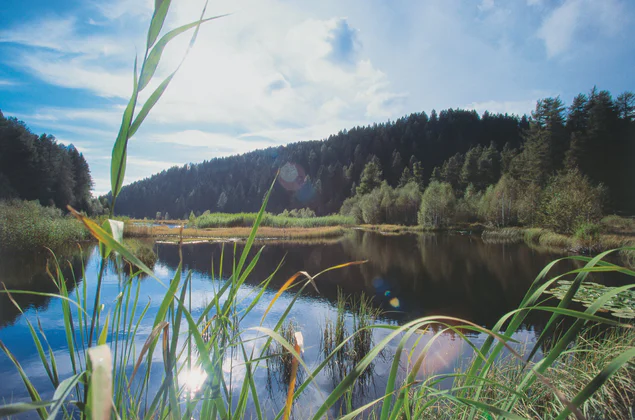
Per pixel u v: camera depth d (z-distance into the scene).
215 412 0.73
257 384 3.77
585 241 16.83
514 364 2.95
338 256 16.34
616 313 5.61
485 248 19.25
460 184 58.12
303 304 7.35
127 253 0.44
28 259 11.72
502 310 7.23
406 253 17.42
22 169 38.78
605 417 2.47
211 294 6.78
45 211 20.98
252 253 16.89
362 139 100.19
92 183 54.72
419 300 8.14
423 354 0.66
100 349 0.32
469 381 0.78
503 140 91.50
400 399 0.66
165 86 0.59
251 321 5.73
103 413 0.28
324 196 89.06
